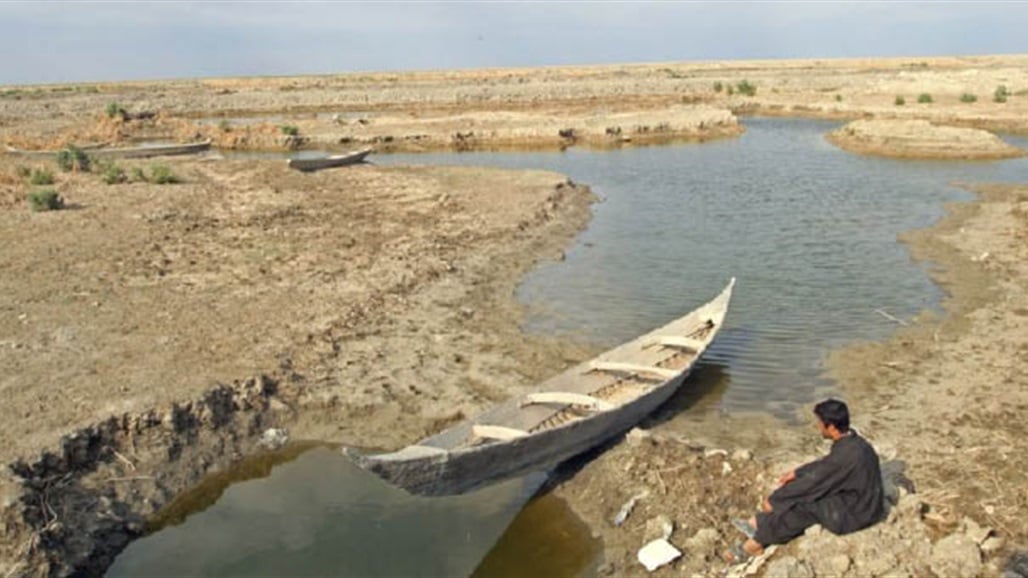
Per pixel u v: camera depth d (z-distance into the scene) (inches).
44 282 631.8
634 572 305.4
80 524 343.3
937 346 509.0
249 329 536.1
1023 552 274.2
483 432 361.7
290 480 392.2
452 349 522.3
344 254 724.7
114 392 429.4
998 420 406.0
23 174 1120.2
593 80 3299.7
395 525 354.3
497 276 677.9
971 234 775.1
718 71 3969.0
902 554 266.4
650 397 415.5
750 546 290.2
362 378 478.0
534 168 1293.1
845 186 1061.1
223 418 426.0
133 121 1942.7
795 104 2138.3
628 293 637.3
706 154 1400.1
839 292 624.7
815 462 283.6
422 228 825.5
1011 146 1317.7
